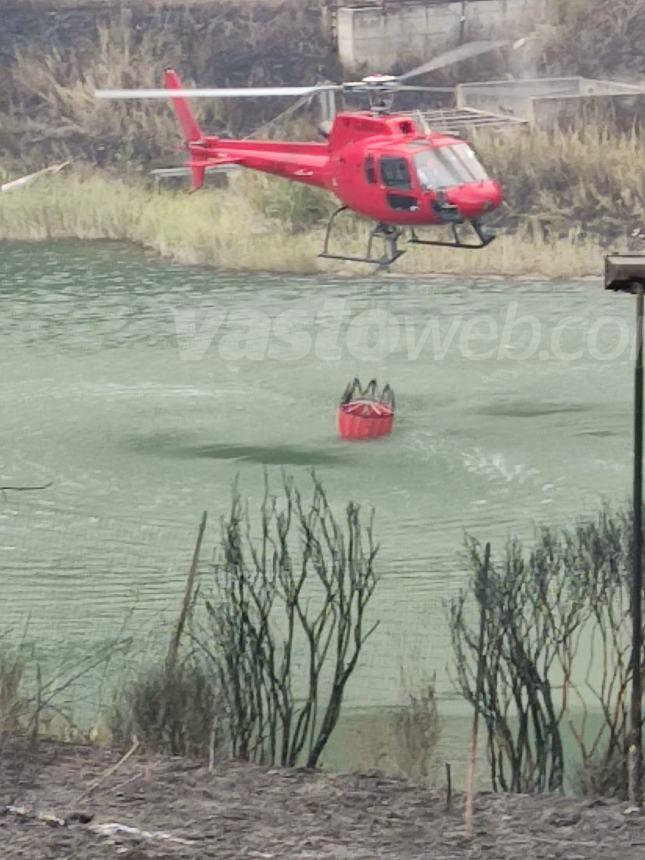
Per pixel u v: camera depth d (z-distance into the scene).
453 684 39.03
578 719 39.78
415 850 25.05
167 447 78.00
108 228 142.12
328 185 100.06
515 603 35.62
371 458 75.75
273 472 73.31
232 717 33.75
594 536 38.31
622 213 137.62
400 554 57.62
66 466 74.06
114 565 56.22
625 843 25.58
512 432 80.69
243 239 134.38
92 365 98.06
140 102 162.88
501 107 155.25
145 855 23.84
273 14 169.25
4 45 169.25
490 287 122.06
